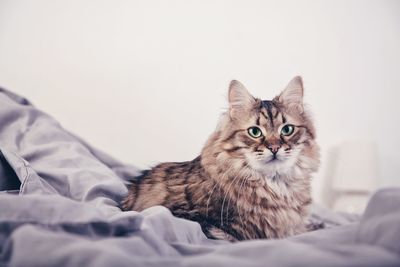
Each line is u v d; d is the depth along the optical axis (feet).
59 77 2.68
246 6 2.62
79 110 2.64
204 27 2.63
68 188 2.05
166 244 1.44
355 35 2.62
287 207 2.00
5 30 2.74
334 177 2.52
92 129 2.62
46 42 2.71
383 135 2.60
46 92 2.68
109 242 1.28
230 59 2.58
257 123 2.02
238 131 2.02
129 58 2.65
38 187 1.94
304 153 2.06
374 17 2.64
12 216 1.37
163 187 2.06
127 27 2.68
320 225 2.09
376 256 1.16
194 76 2.59
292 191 2.02
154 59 2.63
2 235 1.32
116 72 2.65
